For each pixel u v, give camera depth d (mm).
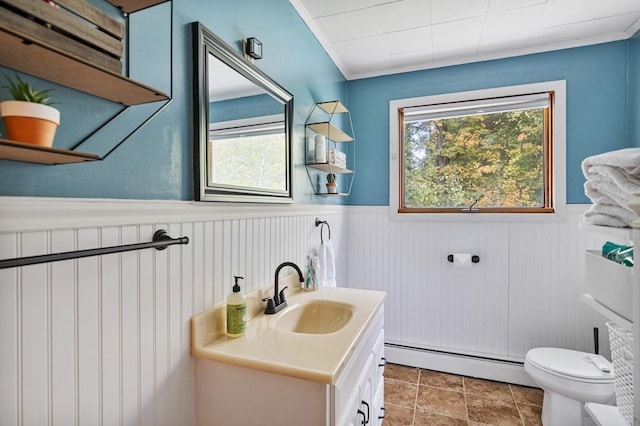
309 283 1773
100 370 784
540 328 2379
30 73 658
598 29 2156
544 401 1915
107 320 800
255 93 1407
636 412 795
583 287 2283
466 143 2607
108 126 811
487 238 2500
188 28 1062
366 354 1310
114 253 765
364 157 2850
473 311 2539
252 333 1182
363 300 1574
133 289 868
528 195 2451
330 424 923
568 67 2328
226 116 1216
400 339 2736
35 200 649
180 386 1020
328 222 2344
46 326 676
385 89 2783
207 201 1110
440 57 2543
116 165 831
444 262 2611
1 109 564
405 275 2721
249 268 1374
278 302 1445
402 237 2729
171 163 997
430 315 2652
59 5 584
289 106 1703
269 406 975
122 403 837
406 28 2129
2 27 490
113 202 807
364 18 2012
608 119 2250
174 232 996
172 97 991
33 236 651
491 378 2465
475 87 2547
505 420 1971
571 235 2305
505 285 2459
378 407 1565
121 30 708
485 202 2559
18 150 553
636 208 798
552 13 1967
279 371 935
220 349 1046
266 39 1540
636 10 1938
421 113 2707
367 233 2828
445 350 2607
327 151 2131
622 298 921
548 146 2396
